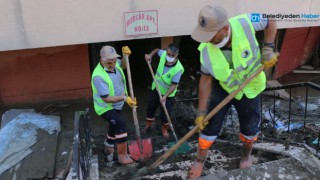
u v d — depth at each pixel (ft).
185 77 27.30
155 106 18.48
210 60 9.55
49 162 17.52
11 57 21.61
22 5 16.72
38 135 19.45
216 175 10.39
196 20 19.20
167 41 24.18
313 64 31.45
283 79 29.01
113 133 15.08
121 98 13.96
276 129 19.19
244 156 12.28
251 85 10.46
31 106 23.31
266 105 23.72
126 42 27.84
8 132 19.47
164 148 17.20
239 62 9.55
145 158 15.72
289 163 10.87
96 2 17.51
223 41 9.18
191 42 29.84
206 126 10.98
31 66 22.27
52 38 17.78
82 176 10.98
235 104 10.98
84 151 12.34
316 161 11.00
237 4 19.48
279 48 27.63
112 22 18.15
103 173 14.64
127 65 14.98
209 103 10.91
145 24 18.62
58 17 17.39
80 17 17.66
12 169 17.03
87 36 18.15
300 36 28.96
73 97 24.04
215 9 8.74
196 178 10.37
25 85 22.79
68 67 23.02
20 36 17.34
